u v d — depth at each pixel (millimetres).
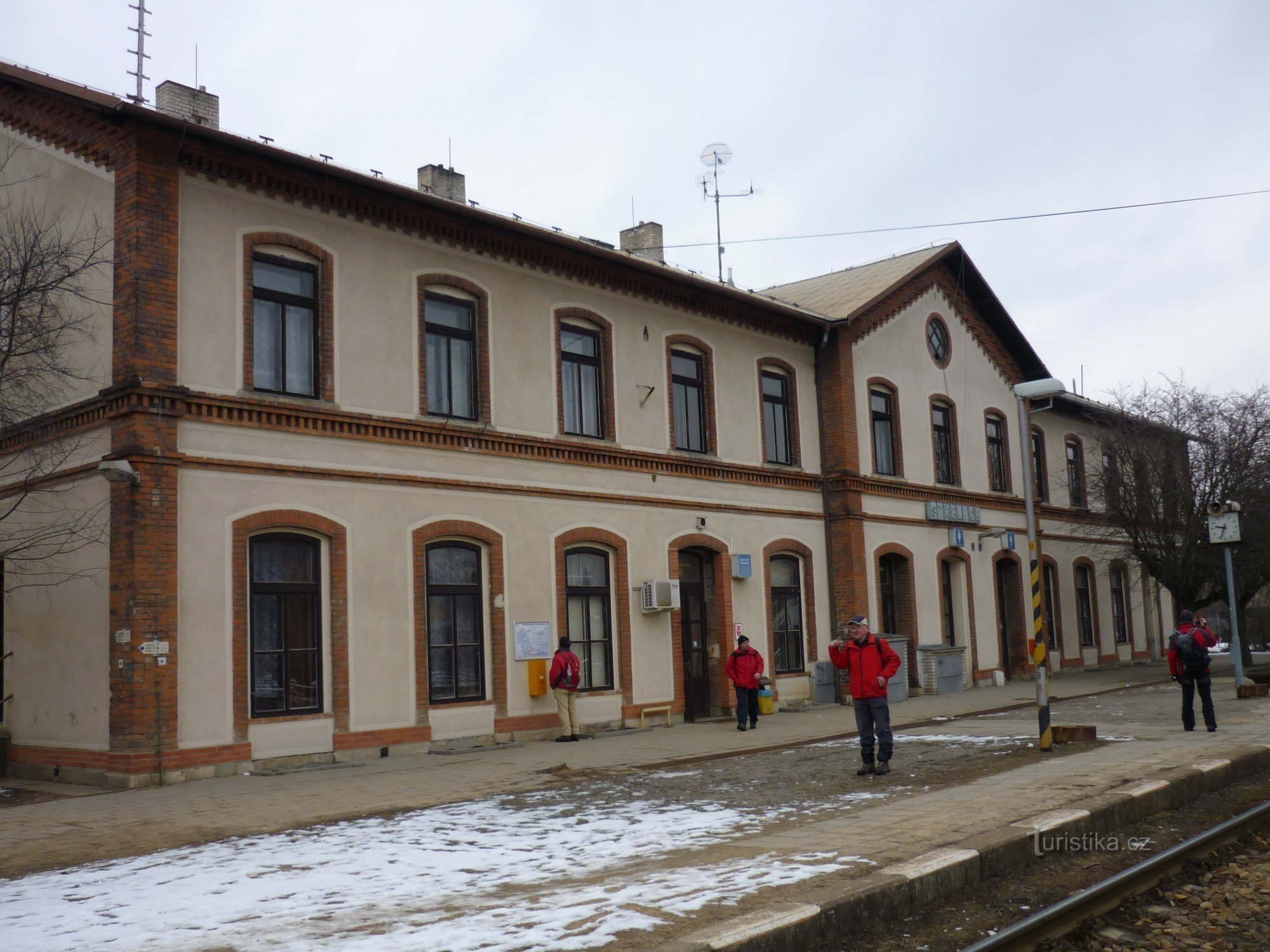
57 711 15398
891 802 11156
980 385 31906
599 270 21156
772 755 16453
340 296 17109
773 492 24672
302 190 16719
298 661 16047
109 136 15453
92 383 15367
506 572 18781
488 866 8711
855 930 6891
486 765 15539
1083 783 11336
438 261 18547
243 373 15773
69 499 15555
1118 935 7316
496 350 19234
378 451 17219
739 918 6449
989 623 30625
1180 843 9086
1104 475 33188
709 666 23062
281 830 10844
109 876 8852
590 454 20531
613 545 20859
